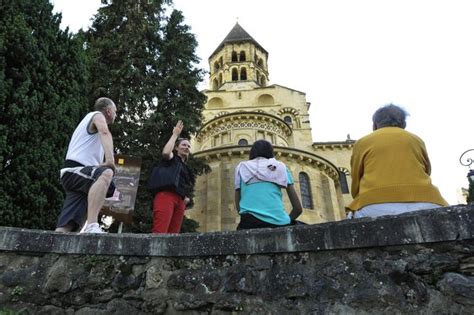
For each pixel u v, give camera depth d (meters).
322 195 24.69
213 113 39.66
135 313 3.35
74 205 4.39
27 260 3.60
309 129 38.97
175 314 3.31
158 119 14.86
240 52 47.00
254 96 41.50
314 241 3.29
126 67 15.21
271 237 3.43
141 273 3.53
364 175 3.94
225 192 23.00
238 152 24.06
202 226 22.22
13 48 8.14
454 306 2.77
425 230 3.03
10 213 7.16
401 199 3.55
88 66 11.70
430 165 4.08
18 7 8.88
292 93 41.66
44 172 8.11
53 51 9.48
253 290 3.27
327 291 3.11
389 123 4.38
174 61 16.83
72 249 3.61
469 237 2.88
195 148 34.31
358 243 3.15
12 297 3.42
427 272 2.94
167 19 18.28
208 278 3.41
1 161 7.05
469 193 15.54
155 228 5.61
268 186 4.45
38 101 8.46
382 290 2.99
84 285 3.47
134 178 8.49
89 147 4.64
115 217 8.03
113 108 5.11
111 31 16.80
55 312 3.36
